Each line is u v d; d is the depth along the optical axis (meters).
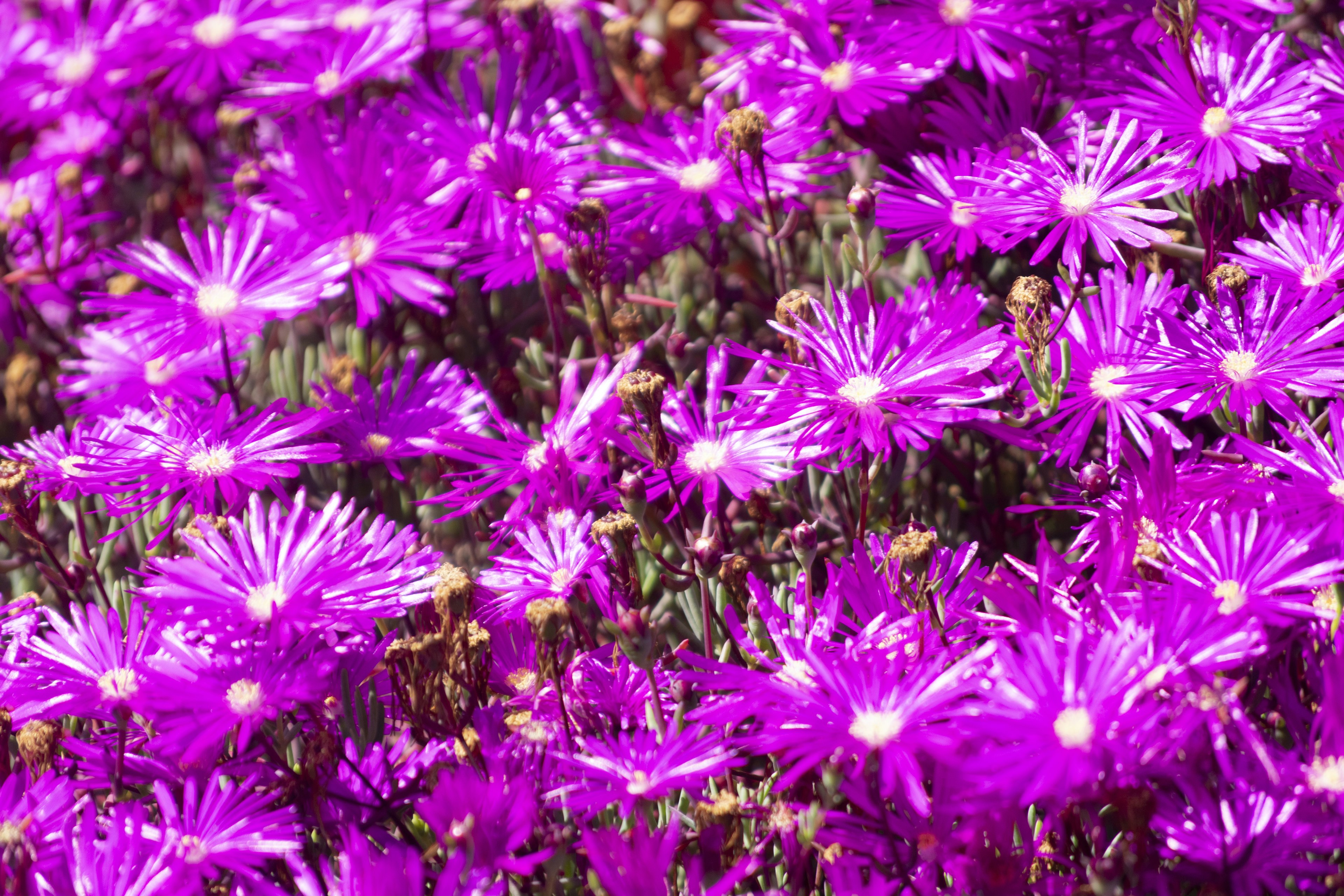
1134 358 0.68
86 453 0.71
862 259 0.70
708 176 0.74
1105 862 0.62
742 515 0.74
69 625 0.67
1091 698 0.61
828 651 0.66
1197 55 0.71
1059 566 0.65
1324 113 0.71
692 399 0.70
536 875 0.65
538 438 0.74
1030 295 0.66
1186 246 0.71
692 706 0.66
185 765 0.66
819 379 0.68
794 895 0.64
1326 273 0.68
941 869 0.64
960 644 0.66
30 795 0.65
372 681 0.69
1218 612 0.63
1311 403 0.70
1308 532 0.64
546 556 0.68
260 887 0.64
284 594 0.66
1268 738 0.65
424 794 0.66
